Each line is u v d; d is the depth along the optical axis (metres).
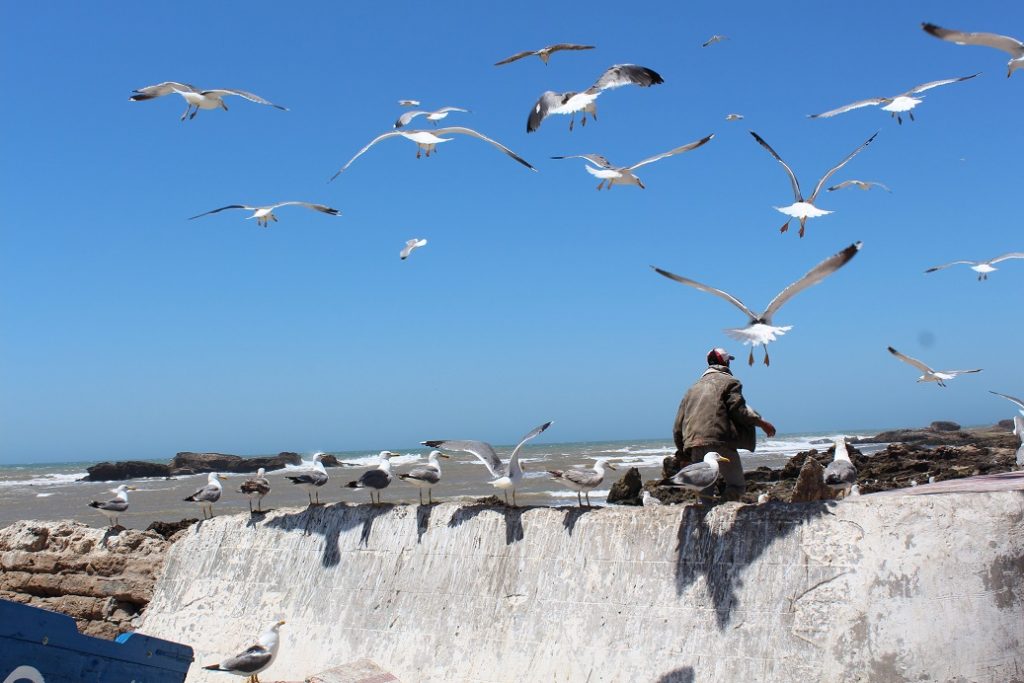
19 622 8.23
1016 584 8.31
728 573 8.78
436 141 14.45
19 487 66.44
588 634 9.10
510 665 9.30
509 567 9.79
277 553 11.16
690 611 8.78
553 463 60.69
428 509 10.59
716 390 10.27
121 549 12.27
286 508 11.68
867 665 8.09
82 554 12.50
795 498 10.19
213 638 10.81
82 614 12.10
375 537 10.70
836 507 8.67
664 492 30.28
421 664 9.70
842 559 8.42
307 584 10.79
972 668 8.06
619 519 9.48
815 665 8.17
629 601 9.07
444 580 10.07
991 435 73.44
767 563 8.66
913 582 8.25
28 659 8.24
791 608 8.43
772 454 71.25
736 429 10.30
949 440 72.38
